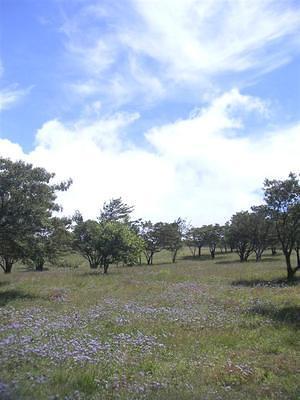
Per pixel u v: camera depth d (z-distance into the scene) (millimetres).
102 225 40625
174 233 63875
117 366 9500
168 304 18656
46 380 8117
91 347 10766
